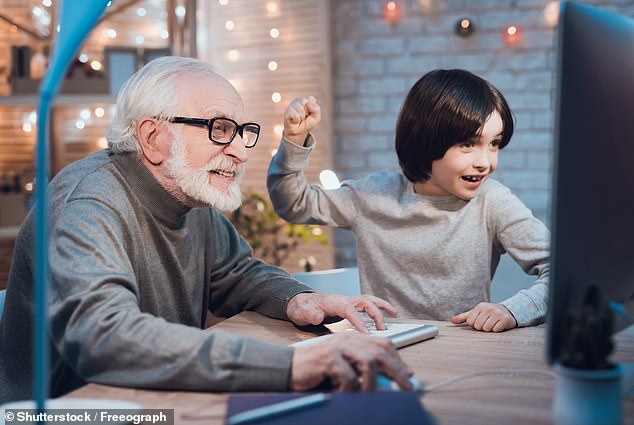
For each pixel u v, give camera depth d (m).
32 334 1.24
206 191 1.20
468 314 1.24
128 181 1.22
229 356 0.88
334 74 3.45
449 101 1.46
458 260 1.59
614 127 0.84
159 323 0.92
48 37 3.15
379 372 0.89
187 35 3.28
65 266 1.00
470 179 1.51
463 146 1.48
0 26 3.15
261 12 3.55
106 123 3.29
